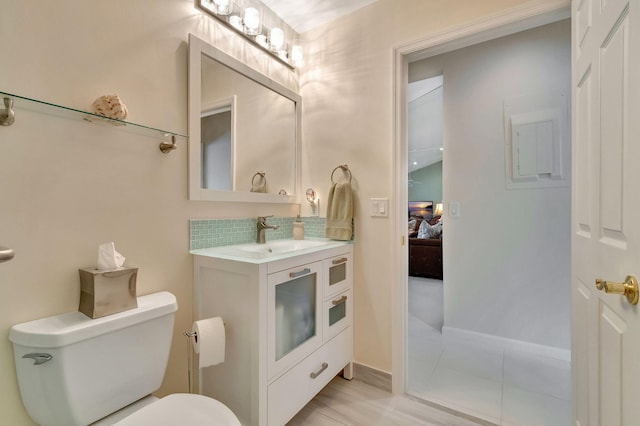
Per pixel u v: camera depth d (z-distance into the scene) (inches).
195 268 57.1
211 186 60.4
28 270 38.1
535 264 89.0
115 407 40.1
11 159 36.8
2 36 36.1
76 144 42.3
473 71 96.5
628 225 29.8
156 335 44.4
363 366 72.8
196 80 57.1
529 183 89.5
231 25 64.5
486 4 60.6
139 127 46.9
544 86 87.3
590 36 41.4
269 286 49.7
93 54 43.9
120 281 41.5
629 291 28.4
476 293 96.6
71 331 35.5
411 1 68.4
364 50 74.3
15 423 37.1
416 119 160.6
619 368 32.0
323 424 57.9
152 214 51.3
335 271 68.1
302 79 84.6
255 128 70.6
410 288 156.2
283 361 52.6
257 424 48.2
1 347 36.0
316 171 81.8
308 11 76.4
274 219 77.3
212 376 54.4
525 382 73.0
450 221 100.4
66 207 41.4
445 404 64.4
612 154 33.8
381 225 71.2
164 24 52.9
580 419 45.6
